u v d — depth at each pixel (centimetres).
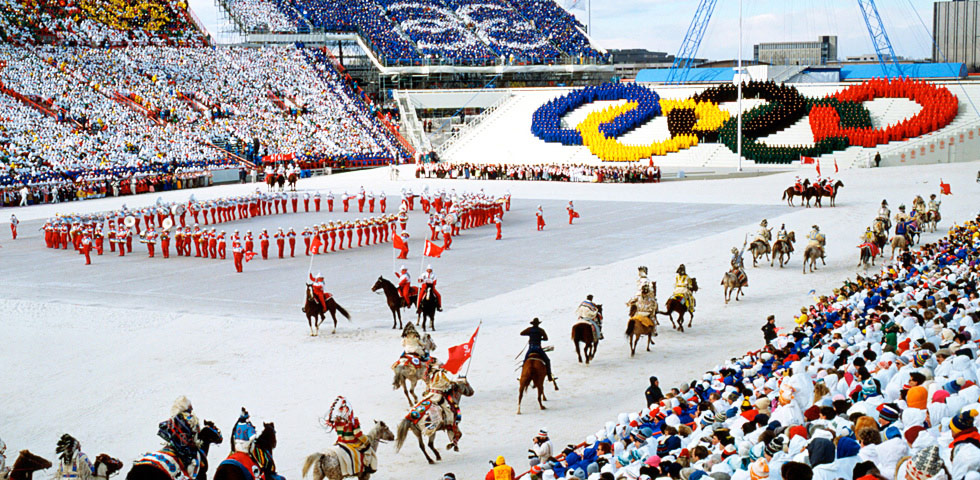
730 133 10581
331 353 3300
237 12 13300
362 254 5697
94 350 3381
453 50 13375
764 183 8875
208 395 2820
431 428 2256
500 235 6250
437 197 7856
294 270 5131
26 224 7412
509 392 2836
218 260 5584
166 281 4825
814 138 10100
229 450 2367
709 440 1816
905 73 13862
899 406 1656
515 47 13725
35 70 10625
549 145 11525
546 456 1964
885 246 5394
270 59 12506
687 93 11838
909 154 9762
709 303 4031
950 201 6962
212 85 11662
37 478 2184
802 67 14338
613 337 3481
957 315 2469
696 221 6681
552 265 5056
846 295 3409
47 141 9638
